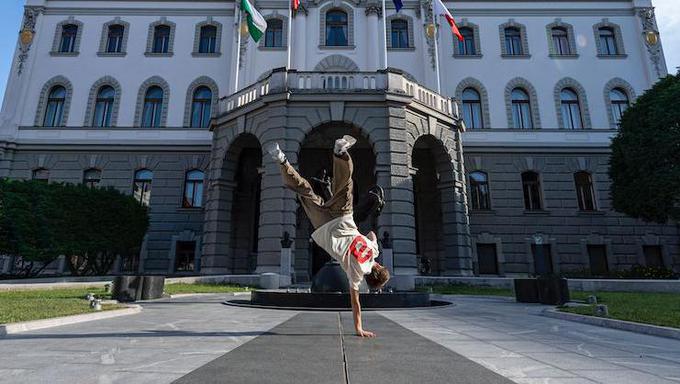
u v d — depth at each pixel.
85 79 22.97
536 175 22.56
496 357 3.15
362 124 15.62
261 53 22.81
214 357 3.03
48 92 22.81
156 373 2.53
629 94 23.41
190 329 4.50
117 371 2.58
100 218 16.08
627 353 3.38
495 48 24.09
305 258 18.80
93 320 5.35
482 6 24.67
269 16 23.41
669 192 16.06
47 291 10.36
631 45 24.14
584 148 22.47
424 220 20.14
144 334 4.14
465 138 22.67
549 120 23.06
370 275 4.16
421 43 23.34
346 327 4.71
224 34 23.88
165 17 24.14
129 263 20.39
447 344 3.70
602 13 24.61
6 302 6.98
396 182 14.97
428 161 20.55
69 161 21.72
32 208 13.76
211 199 17.16
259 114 16.27
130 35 23.77
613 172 19.39
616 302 8.28
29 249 13.44
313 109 15.73
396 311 6.75
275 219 14.45
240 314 6.17
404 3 23.92
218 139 17.84
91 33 23.72
